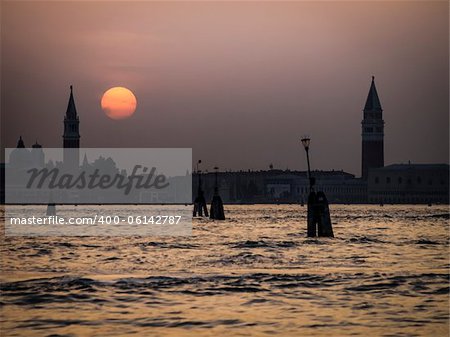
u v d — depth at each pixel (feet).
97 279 188.03
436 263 232.53
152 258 250.78
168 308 148.77
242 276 195.00
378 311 145.38
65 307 150.10
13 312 144.97
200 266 223.71
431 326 132.46
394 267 220.02
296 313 143.64
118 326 132.36
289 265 226.58
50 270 214.48
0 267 223.92
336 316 140.56
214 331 128.47
